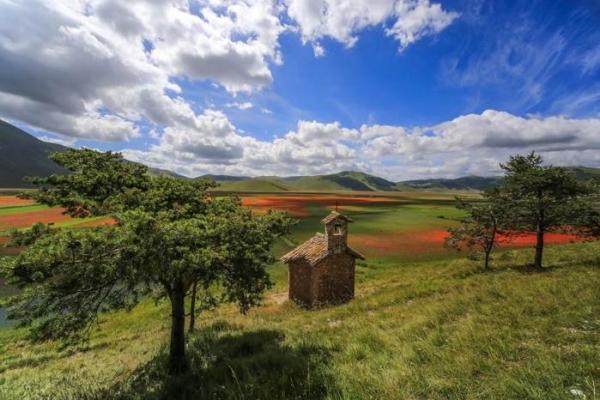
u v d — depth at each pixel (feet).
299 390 21.86
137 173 42.45
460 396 17.78
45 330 27.89
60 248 23.57
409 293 59.98
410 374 21.17
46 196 32.63
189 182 44.78
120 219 27.94
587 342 22.11
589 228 67.41
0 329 67.82
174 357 34.50
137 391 29.86
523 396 16.39
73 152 36.65
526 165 73.61
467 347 25.16
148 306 82.53
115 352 50.29
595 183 67.05
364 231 187.42
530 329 27.25
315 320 52.95
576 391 15.67
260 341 40.50
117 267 25.39
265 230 37.86
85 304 29.32
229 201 45.60
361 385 20.88
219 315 69.31
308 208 315.17
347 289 76.69
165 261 26.40
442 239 163.22
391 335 32.94
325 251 74.33
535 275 56.54
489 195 77.25
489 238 77.51
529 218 69.62
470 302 41.22
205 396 24.36
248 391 22.80
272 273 112.68
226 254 29.89
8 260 22.79
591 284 40.19
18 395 32.94
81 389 32.30
